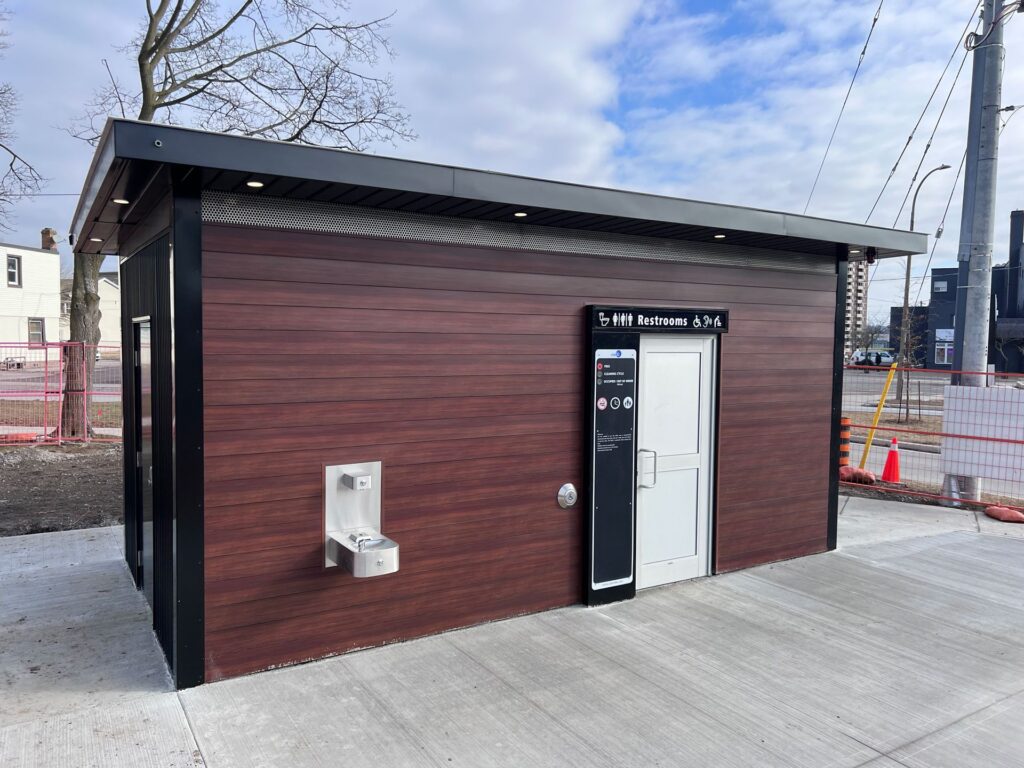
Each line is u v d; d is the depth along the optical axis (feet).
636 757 11.10
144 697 12.61
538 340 16.89
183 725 11.66
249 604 13.52
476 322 15.98
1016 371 130.00
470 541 16.16
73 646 14.82
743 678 13.89
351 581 14.66
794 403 21.95
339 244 14.23
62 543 22.38
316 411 14.07
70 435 41.81
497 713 12.33
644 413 18.80
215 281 12.93
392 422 14.98
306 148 11.94
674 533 19.66
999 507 28.02
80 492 29.48
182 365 12.60
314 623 14.26
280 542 13.79
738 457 20.71
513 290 16.47
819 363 22.50
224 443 13.12
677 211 16.43
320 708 12.34
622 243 18.08
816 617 17.20
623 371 17.90
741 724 12.16
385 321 14.82
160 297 13.92
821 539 22.85
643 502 18.98
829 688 13.56
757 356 20.97
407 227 15.01
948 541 24.34
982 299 30.68
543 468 17.13
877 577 20.36
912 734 11.97
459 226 15.65
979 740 11.82
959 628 16.65
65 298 133.39
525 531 16.94
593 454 17.47
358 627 14.80
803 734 11.89
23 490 29.63
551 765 10.82
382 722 11.93
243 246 13.19
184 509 12.73
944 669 14.48
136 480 18.06
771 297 21.15
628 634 15.98
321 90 48.34
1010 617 17.39
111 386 62.75
